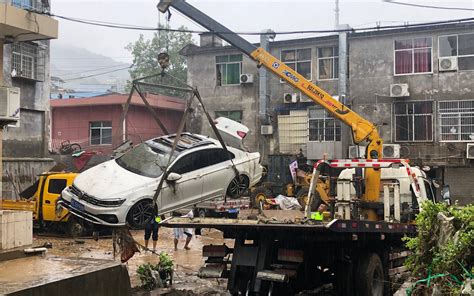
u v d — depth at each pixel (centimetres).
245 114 2736
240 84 2745
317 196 1466
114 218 921
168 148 1038
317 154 2503
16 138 1955
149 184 960
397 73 2427
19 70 1953
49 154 2098
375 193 980
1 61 890
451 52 2350
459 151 2303
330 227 645
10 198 1845
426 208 550
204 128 2809
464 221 503
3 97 852
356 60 2489
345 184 912
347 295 775
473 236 475
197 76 2845
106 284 602
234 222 745
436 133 2347
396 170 993
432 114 2359
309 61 2609
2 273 574
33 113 2036
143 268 908
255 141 2705
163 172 988
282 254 716
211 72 2816
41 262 647
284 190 2202
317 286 797
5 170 1842
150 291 865
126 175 983
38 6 1688
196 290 888
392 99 2417
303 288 773
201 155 1046
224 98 2781
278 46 2647
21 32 862
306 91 1280
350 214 912
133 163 1030
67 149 2217
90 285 577
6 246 754
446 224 510
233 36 1315
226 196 1088
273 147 2655
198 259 1234
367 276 759
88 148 2703
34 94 2022
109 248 1354
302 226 673
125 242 928
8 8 819
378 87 2447
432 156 2339
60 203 1023
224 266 765
